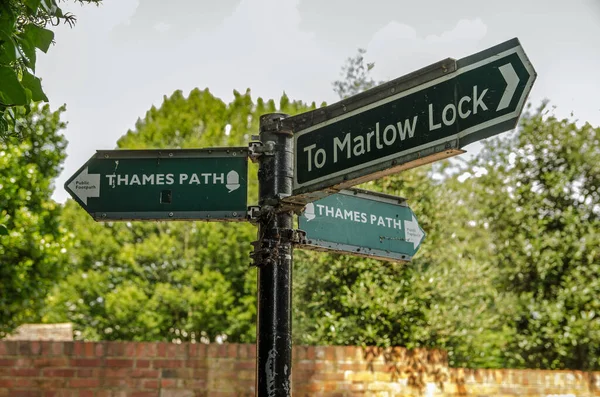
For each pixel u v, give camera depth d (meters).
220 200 3.92
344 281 8.37
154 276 17.06
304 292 8.48
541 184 10.47
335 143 3.47
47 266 11.43
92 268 17.22
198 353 6.13
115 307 16.42
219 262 16.78
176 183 3.97
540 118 10.60
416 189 8.55
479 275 8.80
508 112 2.80
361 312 8.20
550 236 10.21
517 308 10.04
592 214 10.35
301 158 3.63
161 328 16.78
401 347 7.46
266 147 3.70
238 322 16.08
